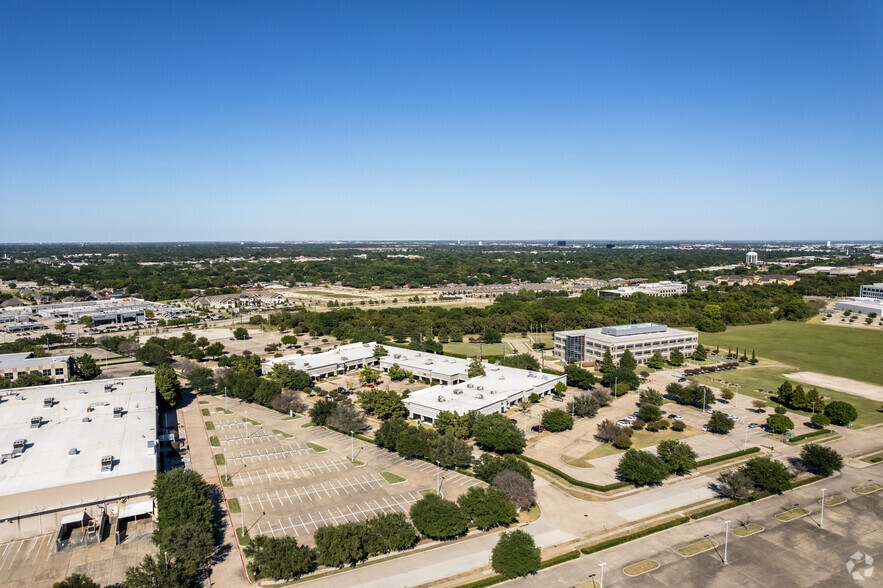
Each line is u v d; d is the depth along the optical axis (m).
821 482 142.25
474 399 195.25
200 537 103.81
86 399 179.00
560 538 116.62
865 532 118.38
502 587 100.62
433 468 151.62
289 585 101.50
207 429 183.12
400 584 101.88
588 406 190.50
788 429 174.25
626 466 138.12
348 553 104.75
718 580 102.31
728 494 133.38
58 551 111.75
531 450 163.00
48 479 122.50
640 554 110.75
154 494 119.62
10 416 162.25
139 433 150.00
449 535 113.44
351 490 138.62
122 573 104.50
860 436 174.75
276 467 152.75
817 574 104.06
